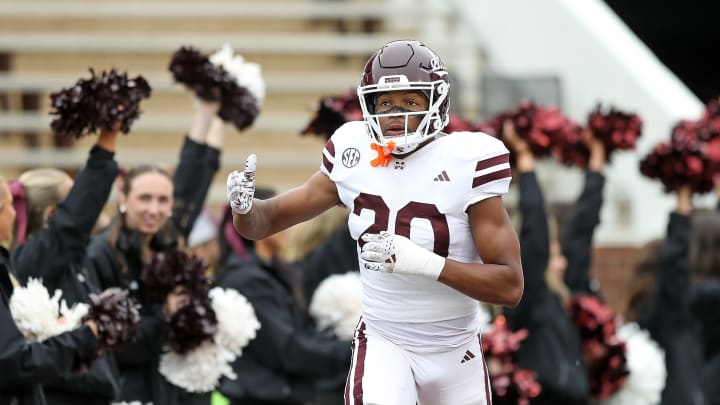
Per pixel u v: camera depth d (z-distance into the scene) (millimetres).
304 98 40438
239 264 22844
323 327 23797
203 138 22156
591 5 44000
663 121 40406
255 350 22516
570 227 25344
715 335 26359
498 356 23344
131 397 19656
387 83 14688
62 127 18594
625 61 41594
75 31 40375
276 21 41250
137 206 20062
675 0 53312
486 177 14891
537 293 23547
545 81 38844
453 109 39062
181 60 22094
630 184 40781
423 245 14992
